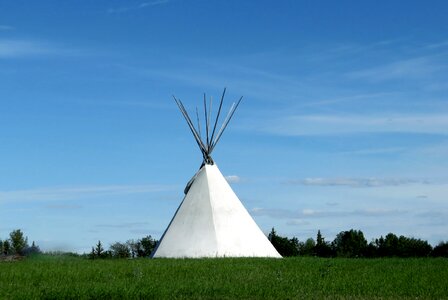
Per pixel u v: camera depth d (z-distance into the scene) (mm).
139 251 63250
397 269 29453
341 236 81250
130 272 26016
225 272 26344
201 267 28000
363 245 78688
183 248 38750
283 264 30703
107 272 25844
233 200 41281
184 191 42406
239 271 26750
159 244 39875
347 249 78625
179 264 29531
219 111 42656
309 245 80250
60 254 35938
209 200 40500
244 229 40062
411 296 21266
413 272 28125
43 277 24031
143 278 24156
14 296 19531
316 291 21812
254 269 27734
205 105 42531
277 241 79000
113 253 62219
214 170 42125
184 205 40938
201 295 20531
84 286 21422
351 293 21594
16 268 26797
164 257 38344
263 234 41188
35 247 36281
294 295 20844
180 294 20641
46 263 30062
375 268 29875
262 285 22484
